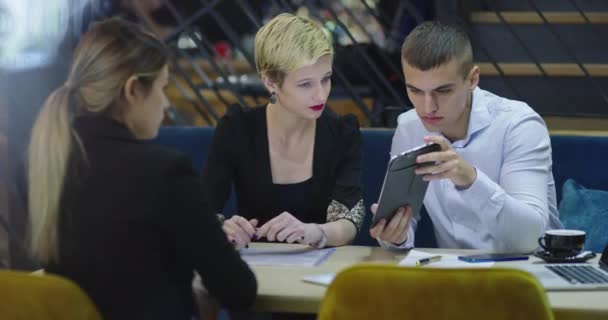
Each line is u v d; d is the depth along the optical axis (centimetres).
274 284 491
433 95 567
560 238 529
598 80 946
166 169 443
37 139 452
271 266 534
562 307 438
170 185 441
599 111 947
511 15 1001
